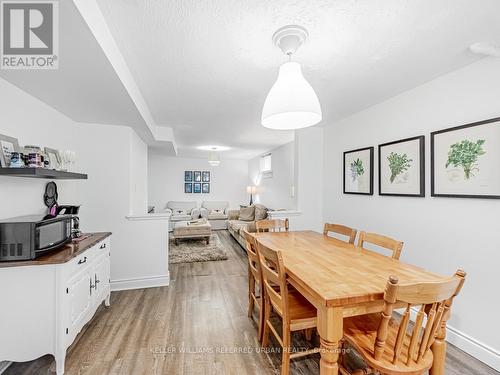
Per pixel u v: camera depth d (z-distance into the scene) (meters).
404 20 1.35
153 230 3.02
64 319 1.58
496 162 1.66
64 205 2.41
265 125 1.67
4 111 1.71
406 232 2.34
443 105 2.00
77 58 1.45
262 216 5.64
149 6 1.25
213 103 2.73
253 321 2.21
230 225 6.05
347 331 1.34
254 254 1.92
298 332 2.06
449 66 1.87
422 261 2.18
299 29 1.42
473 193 1.78
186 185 7.86
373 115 2.72
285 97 1.36
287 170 5.29
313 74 2.01
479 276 1.77
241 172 8.36
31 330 1.53
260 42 1.57
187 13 1.30
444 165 1.98
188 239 5.65
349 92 2.37
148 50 1.67
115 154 2.91
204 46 1.62
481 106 1.75
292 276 1.43
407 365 1.08
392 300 1.02
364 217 2.87
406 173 2.31
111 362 1.67
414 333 1.07
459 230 1.89
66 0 1.01
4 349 1.50
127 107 2.28
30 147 1.84
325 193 3.60
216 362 1.69
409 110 2.30
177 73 2.02
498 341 1.66
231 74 2.03
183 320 2.22
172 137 4.03
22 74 1.64
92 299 2.05
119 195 2.93
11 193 1.78
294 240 2.29
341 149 3.26
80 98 2.07
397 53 1.69
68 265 1.64
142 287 2.97
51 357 1.75
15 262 1.50
